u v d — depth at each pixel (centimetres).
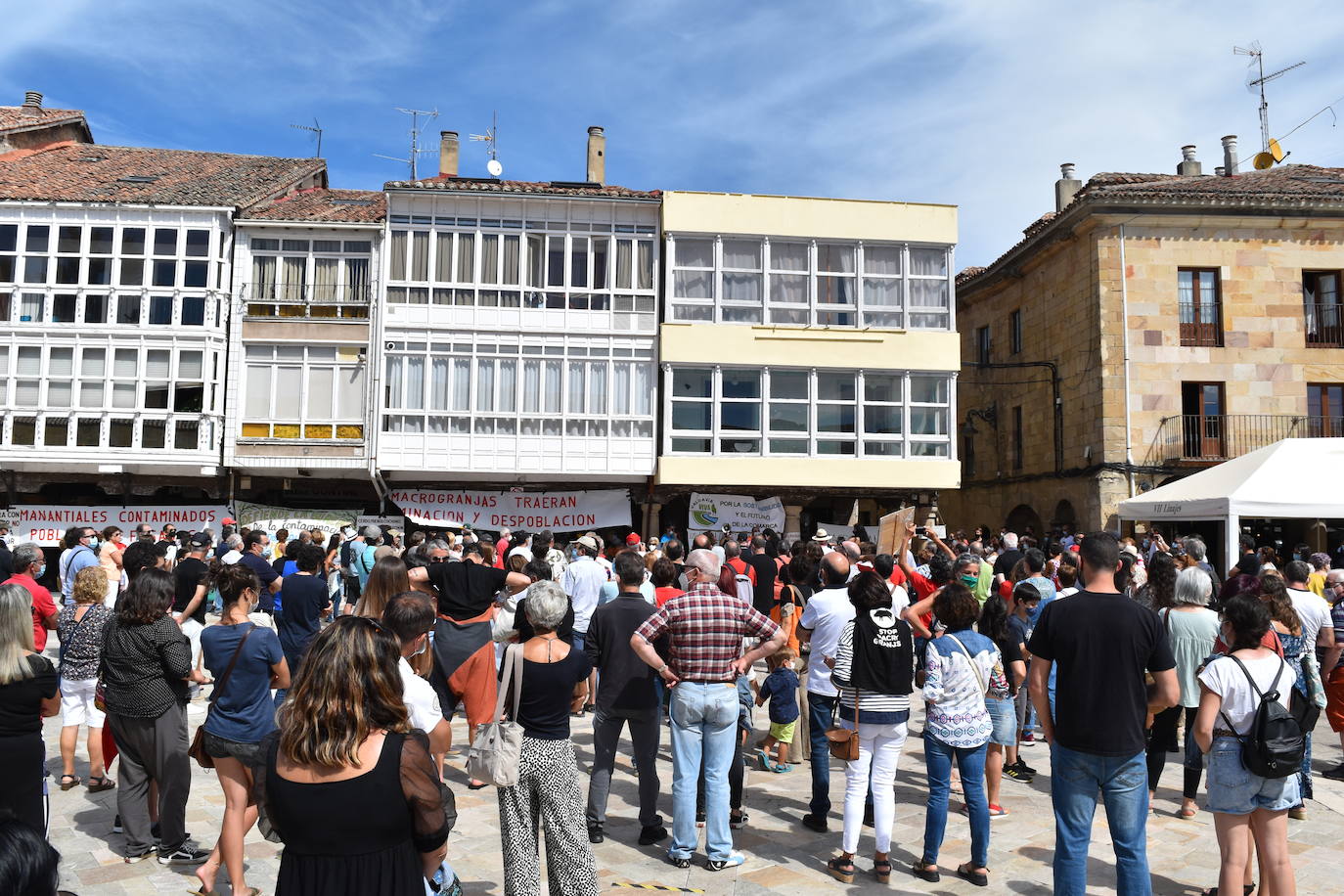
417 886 285
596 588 1070
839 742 594
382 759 282
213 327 2217
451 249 2259
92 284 2233
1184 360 2316
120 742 588
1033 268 2705
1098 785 484
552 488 2320
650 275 2312
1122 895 468
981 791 590
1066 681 480
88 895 545
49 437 2189
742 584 995
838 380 2308
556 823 498
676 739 609
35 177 2409
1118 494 2269
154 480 2241
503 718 508
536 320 2259
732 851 609
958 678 596
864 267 2334
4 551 1045
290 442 2212
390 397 2211
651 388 2275
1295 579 858
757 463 2236
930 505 2339
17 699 465
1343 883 598
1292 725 482
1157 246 2338
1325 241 2355
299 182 2709
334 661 284
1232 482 1455
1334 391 2352
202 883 535
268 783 285
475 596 769
